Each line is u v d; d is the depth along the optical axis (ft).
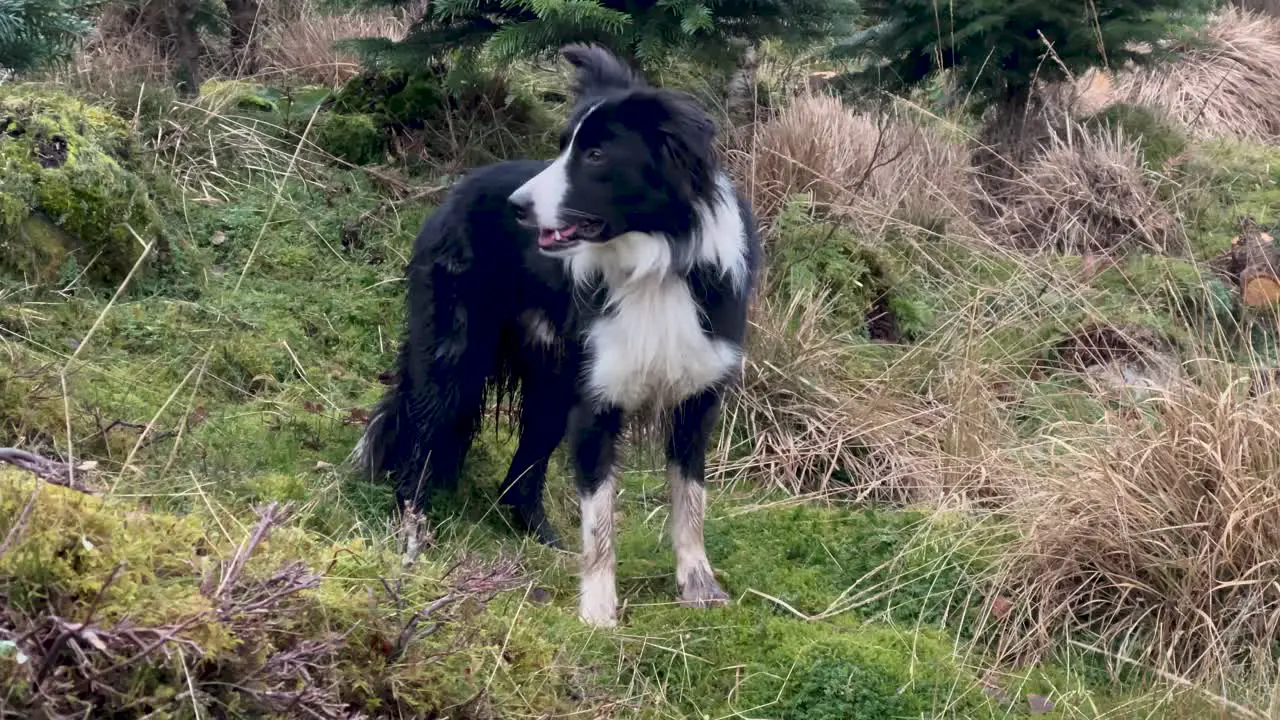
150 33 24.88
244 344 14.92
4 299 13.79
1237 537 11.23
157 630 6.56
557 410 12.64
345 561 8.99
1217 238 19.95
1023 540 12.25
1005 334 17.54
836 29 18.58
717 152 11.58
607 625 11.30
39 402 11.94
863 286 18.11
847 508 14.33
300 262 17.04
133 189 15.38
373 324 16.44
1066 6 20.30
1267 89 30.09
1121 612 11.77
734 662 10.91
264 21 27.37
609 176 10.94
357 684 7.85
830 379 16.37
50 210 14.46
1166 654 11.16
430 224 12.75
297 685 7.41
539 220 10.99
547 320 12.21
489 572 9.53
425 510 12.84
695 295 11.46
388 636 8.28
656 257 11.19
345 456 13.57
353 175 18.83
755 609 11.84
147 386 13.56
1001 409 15.89
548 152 19.75
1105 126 23.21
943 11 20.35
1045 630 11.53
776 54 25.55
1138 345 16.60
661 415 12.07
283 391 14.58
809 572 12.64
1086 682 11.19
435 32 18.67
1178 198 21.09
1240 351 16.10
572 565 12.70
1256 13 35.12
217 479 11.47
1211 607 11.30
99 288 14.98
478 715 8.46
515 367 13.23
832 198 19.42
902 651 11.15
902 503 14.57
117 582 7.06
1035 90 22.13
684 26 16.25
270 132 19.74
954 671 10.93
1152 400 13.28
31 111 15.16
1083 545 11.96
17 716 6.24
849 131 21.08
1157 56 21.65
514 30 16.96
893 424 15.53
